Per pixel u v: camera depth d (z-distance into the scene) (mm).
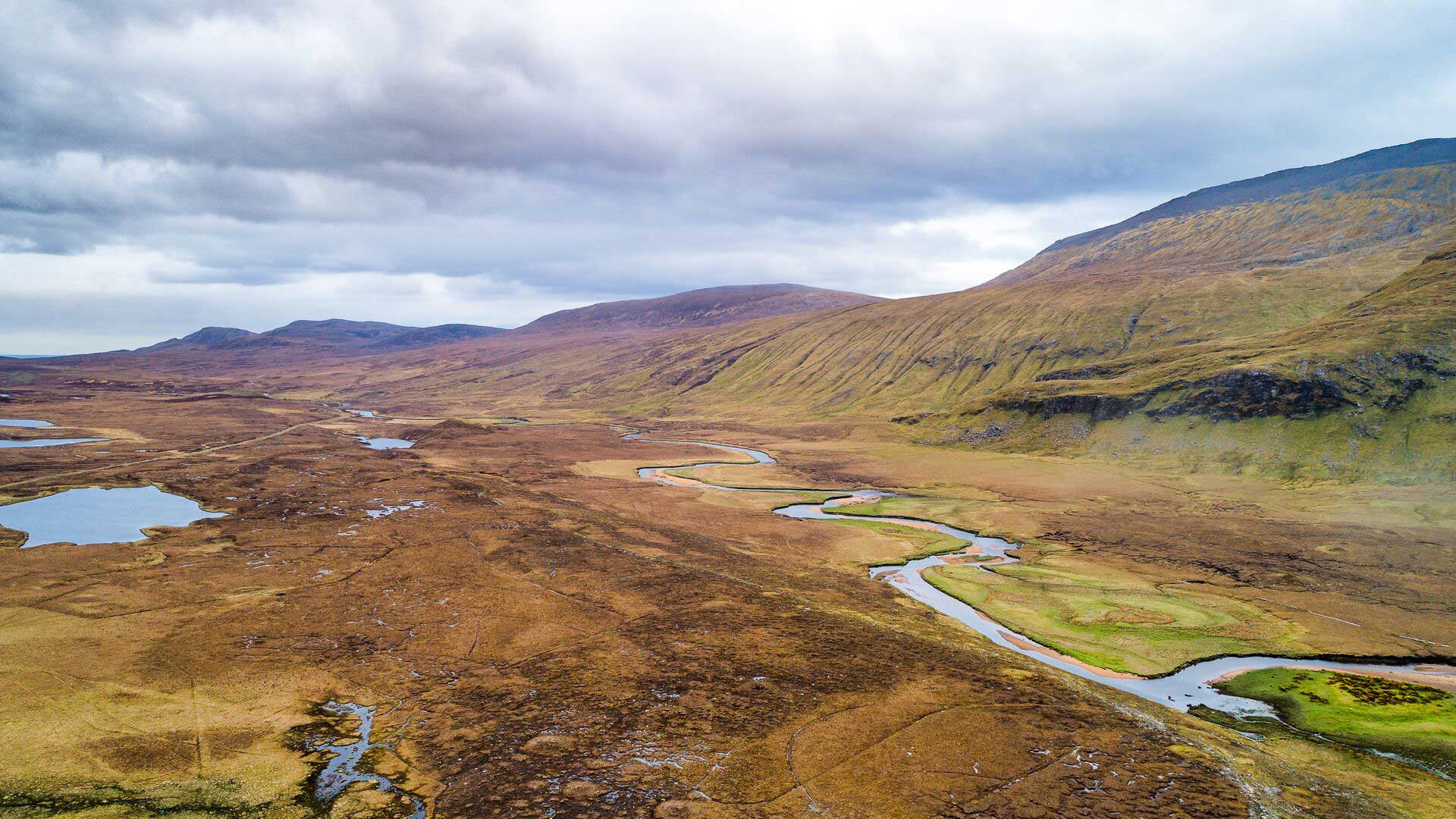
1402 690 60219
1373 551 95625
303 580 78375
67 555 82062
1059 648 69812
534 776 43750
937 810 41719
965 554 102500
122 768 41875
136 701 50094
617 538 102625
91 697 50000
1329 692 60094
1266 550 98938
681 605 74938
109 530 94375
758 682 57562
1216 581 87812
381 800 40688
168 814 38094
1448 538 98375
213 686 53438
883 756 47188
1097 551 102000
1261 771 47125
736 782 43875
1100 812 41875
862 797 42750
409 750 46469
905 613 76875
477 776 43594
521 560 88875
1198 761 47812
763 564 94062
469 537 99000
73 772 41000
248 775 42250
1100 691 59219
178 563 81562
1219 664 66125
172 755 43719
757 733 49875
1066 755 48094
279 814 38812
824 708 53688
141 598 69938
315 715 50500
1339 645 69125
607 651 63188
